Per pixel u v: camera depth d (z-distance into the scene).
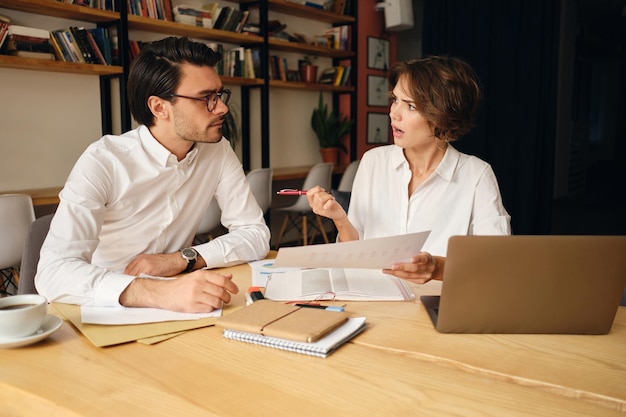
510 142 4.96
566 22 7.30
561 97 7.48
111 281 1.11
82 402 0.71
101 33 3.34
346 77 5.39
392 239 1.07
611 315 0.93
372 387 0.74
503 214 1.59
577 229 5.99
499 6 4.91
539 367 0.80
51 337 0.95
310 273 1.34
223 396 0.72
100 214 1.39
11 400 0.75
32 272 1.44
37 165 3.41
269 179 4.02
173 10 3.78
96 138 3.70
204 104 1.44
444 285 0.92
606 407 0.69
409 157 1.66
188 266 1.43
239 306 1.10
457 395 0.72
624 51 11.08
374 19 5.95
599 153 11.34
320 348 0.85
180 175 1.58
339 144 5.50
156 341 0.92
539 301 0.92
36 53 3.04
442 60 1.49
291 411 0.67
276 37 4.64
